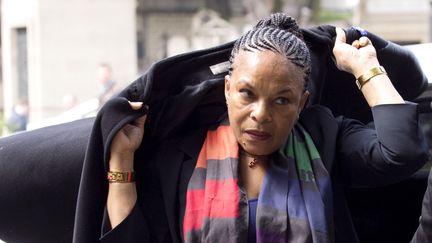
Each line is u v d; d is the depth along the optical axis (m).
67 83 16.97
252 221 1.94
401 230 2.57
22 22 17.27
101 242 1.98
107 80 12.48
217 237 1.91
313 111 2.17
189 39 27.84
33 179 2.29
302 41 1.99
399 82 2.39
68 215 2.32
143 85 2.03
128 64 17.44
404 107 2.05
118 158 2.01
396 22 21.84
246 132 1.95
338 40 2.22
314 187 1.98
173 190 2.02
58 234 2.35
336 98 2.38
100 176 2.03
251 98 1.92
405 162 1.99
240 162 2.02
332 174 2.11
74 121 2.52
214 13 26.30
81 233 2.02
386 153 2.01
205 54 2.09
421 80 2.43
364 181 2.13
